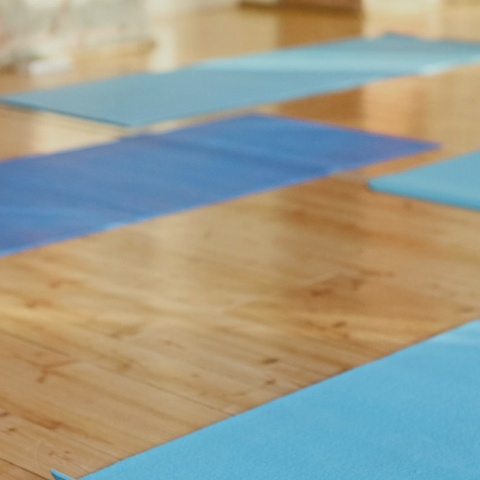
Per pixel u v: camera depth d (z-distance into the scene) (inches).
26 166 221.8
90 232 180.7
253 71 327.0
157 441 115.2
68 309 149.3
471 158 225.9
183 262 167.2
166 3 452.1
